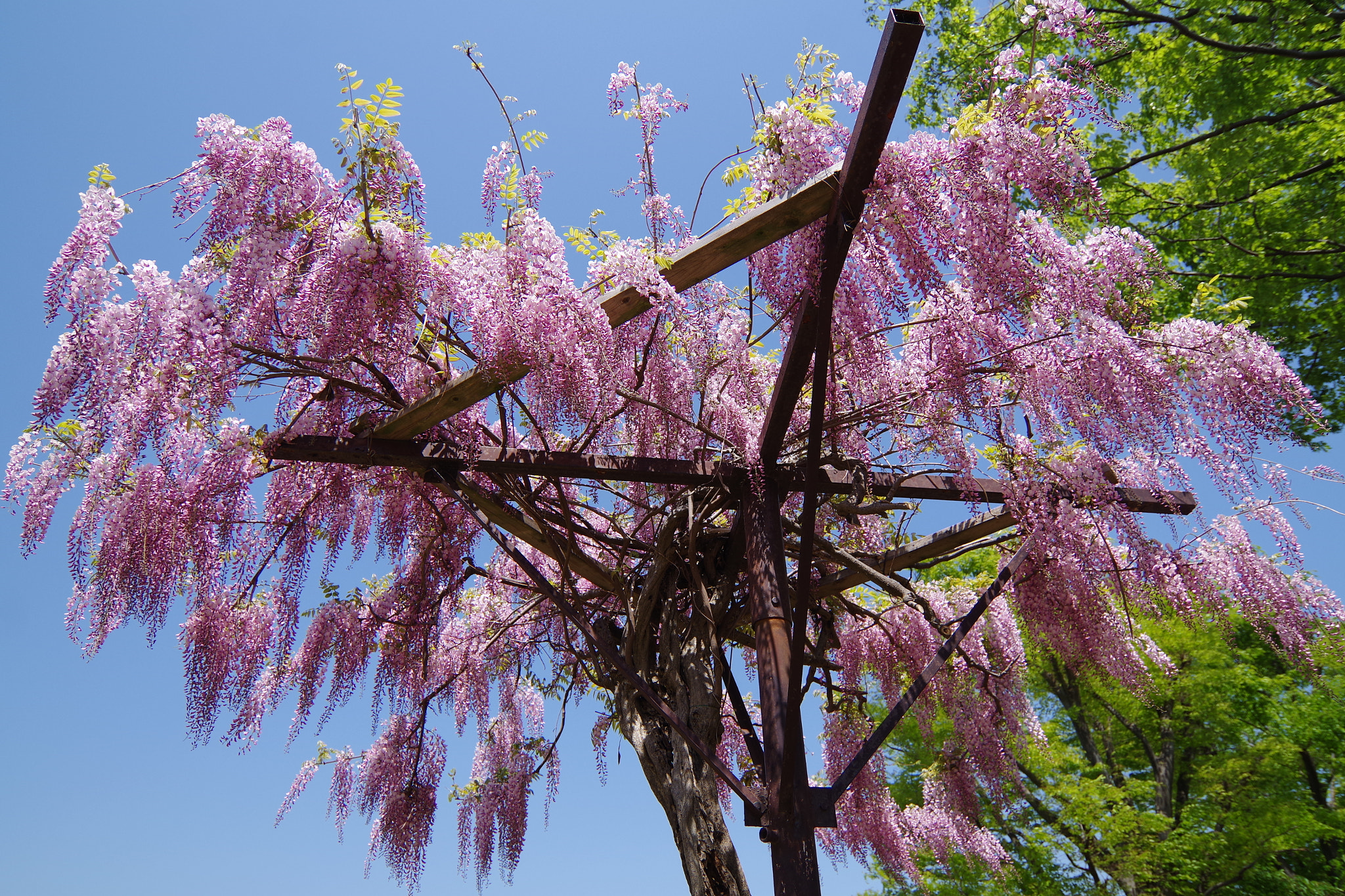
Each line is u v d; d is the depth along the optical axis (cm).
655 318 401
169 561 382
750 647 528
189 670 438
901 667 545
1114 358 390
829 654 580
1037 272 333
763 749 336
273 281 328
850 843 543
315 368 362
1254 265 739
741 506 394
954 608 556
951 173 319
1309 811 912
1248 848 894
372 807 554
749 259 371
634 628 460
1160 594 466
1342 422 702
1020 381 403
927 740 552
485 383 345
